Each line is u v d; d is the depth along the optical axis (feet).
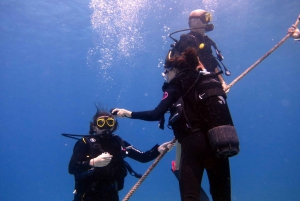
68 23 84.23
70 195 149.89
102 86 195.93
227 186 9.68
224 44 101.45
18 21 82.17
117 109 12.22
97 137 15.01
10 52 111.55
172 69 11.13
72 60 126.41
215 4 68.90
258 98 237.04
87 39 97.71
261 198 105.19
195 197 8.89
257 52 111.34
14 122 328.90
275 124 390.83
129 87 205.57
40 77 159.22
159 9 71.46
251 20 79.82
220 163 9.72
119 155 14.87
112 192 14.46
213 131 9.19
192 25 15.19
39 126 359.87
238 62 128.77
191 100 10.06
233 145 8.93
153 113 10.19
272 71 146.10
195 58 10.90
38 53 114.01
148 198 116.88
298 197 99.76
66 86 188.75
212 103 9.59
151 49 106.63
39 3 71.72
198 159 9.53
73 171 13.92
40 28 87.76
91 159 13.50
